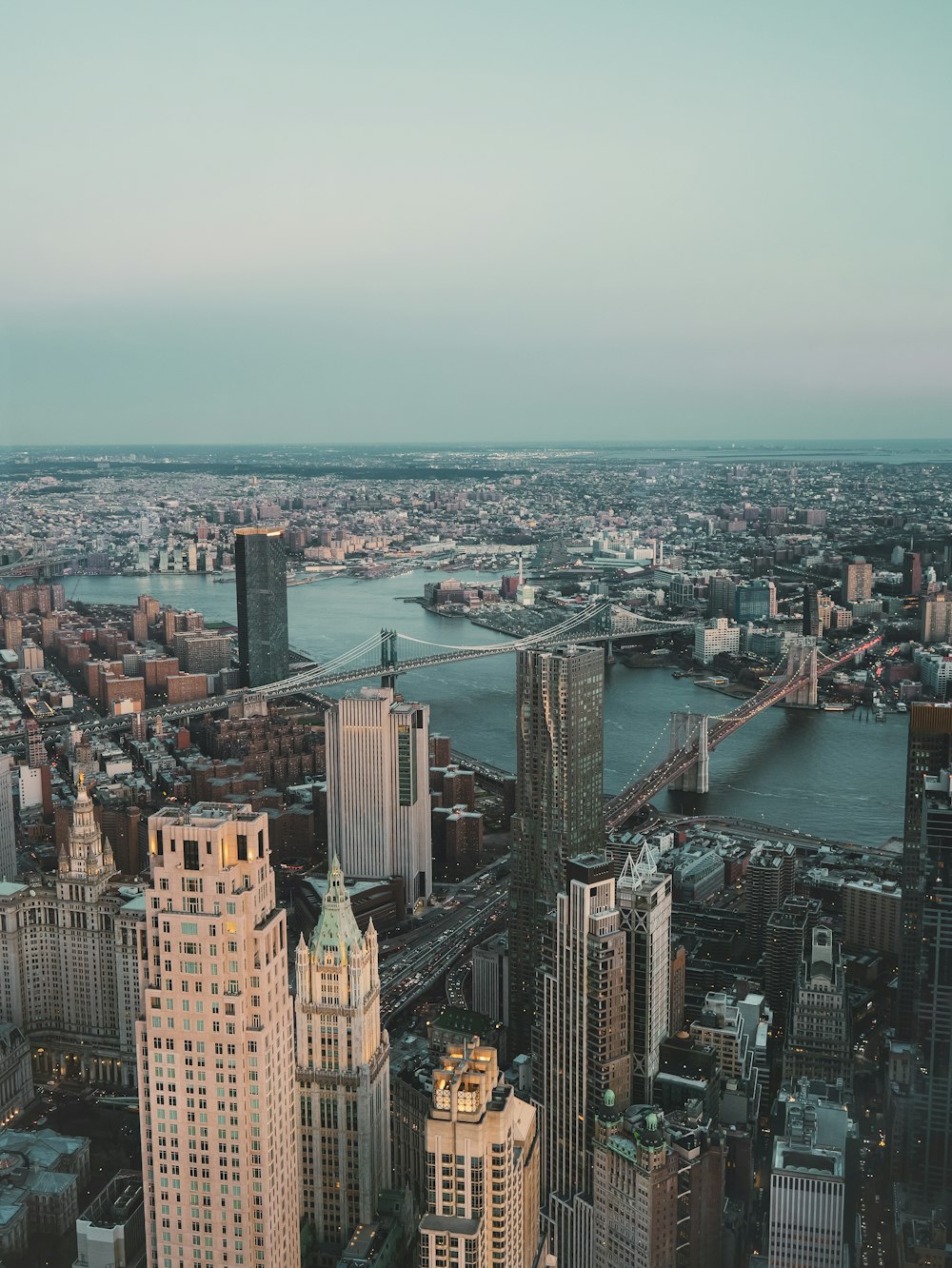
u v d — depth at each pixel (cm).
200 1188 16175
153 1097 16075
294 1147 17175
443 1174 15600
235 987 15550
